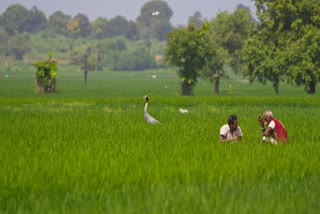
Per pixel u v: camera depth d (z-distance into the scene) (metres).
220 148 40.16
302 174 30.89
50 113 82.00
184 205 23.88
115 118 69.81
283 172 31.41
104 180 28.81
